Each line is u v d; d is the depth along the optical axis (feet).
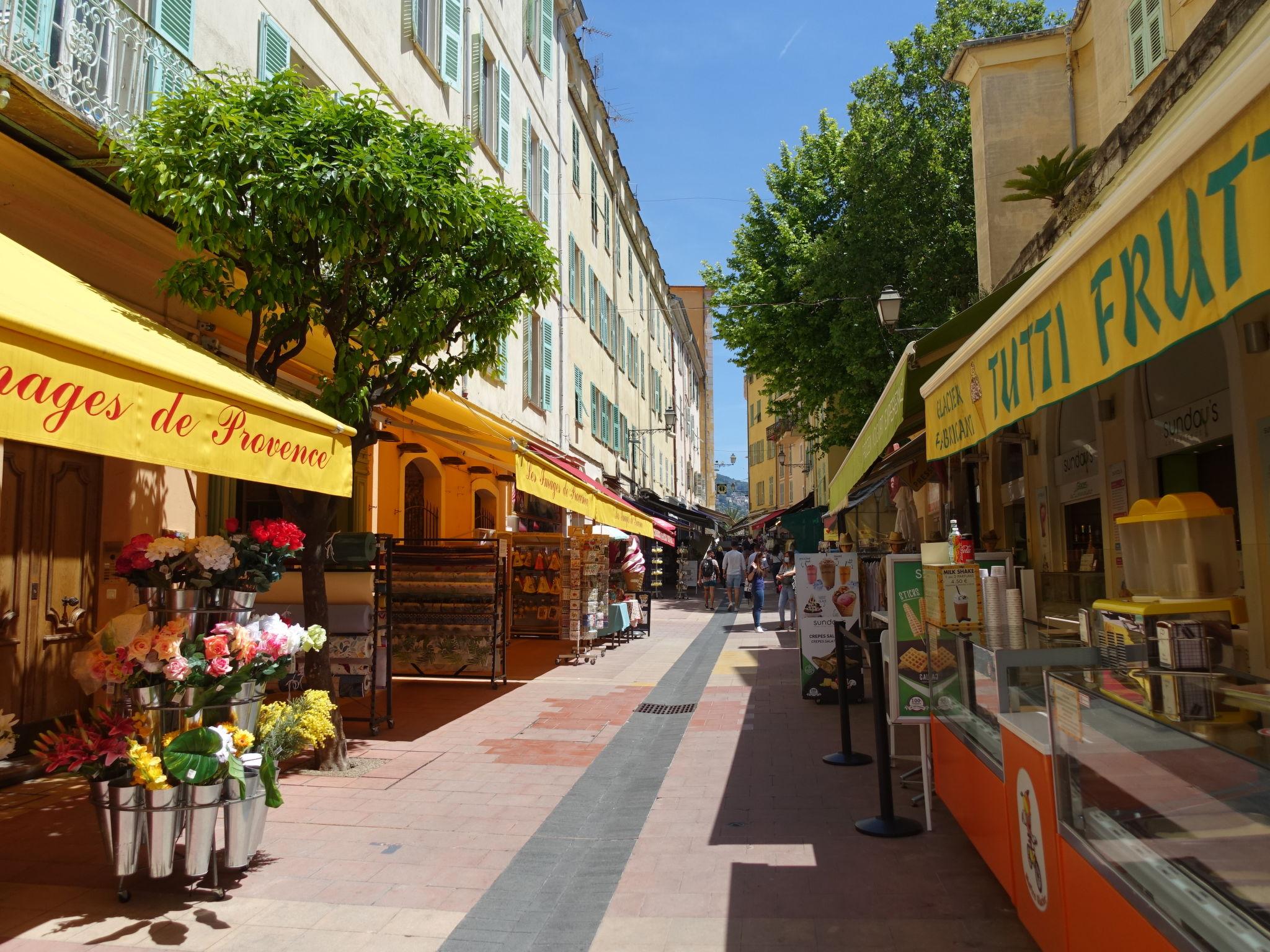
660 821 18.69
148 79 23.29
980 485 41.24
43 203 21.56
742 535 179.52
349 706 32.04
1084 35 47.34
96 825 18.06
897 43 70.74
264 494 32.48
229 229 19.36
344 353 21.84
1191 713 8.60
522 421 61.46
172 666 14.16
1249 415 18.35
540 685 37.29
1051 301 9.48
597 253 88.28
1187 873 7.66
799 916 13.57
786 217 79.05
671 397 156.66
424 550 36.60
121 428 11.94
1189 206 6.61
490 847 17.24
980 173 49.47
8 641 21.66
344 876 15.62
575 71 79.77
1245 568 18.52
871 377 66.54
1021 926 12.95
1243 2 18.47
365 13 38.86
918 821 18.10
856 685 31.68
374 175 19.69
